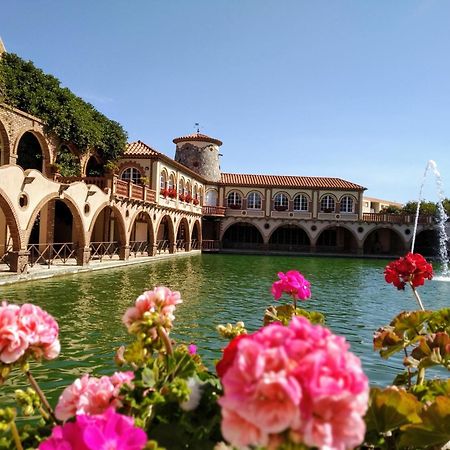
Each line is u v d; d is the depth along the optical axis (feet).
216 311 40.75
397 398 7.85
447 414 7.47
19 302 38.83
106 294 45.93
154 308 8.50
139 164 104.83
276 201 154.51
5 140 62.39
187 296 49.08
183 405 7.29
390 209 193.36
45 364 23.67
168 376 7.77
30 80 67.87
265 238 153.17
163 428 7.12
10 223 52.19
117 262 77.41
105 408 7.16
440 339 10.71
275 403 4.42
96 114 88.07
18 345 6.85
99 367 23.63
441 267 114.73
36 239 82.64
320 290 59.72
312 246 153.58
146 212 96.94
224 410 4.75
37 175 56.34
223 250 145.28
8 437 7.87
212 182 151.94
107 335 29.86
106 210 97.66
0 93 62.34
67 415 7.37
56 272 58.23
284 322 13.38
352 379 4.61
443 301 52.19
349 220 152.56
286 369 4.54
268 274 76.38
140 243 107.86
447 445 8.86
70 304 39.60
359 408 4.53
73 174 80.28
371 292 58.80
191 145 155.94
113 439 5.33
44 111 70.38
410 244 152.76
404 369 25.55
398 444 8.18
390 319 40.34
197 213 137.59
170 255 108.99
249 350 4.74
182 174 126.31
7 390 19.92
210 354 27.14
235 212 152.87
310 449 4.60
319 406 4.39
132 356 8.36
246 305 44.45
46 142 71.61
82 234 68.85
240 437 4.59
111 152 93.66
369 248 163.53
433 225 151.94
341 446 4.37
